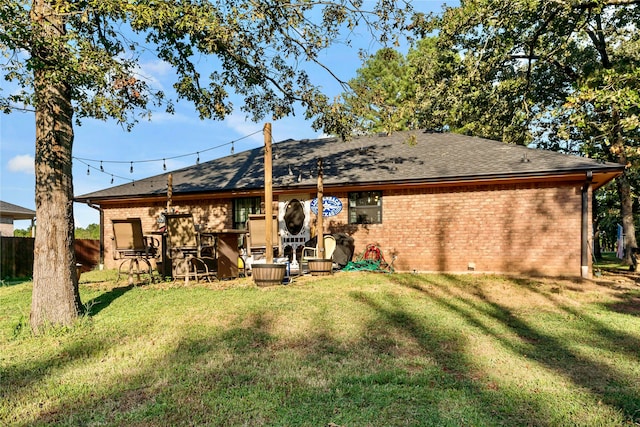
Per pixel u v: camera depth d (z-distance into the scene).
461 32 11.98
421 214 11.96
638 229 24.33
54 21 5.95
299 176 12.85
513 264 11.09
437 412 3.26
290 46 9.43
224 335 5.57
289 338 5.46
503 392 3.66
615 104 8.77
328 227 12.77
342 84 9.67
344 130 10.30
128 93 7.98
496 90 14.20
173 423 3.15
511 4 10.37
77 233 27.75
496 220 11.28
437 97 15.02
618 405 3.40
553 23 11.95
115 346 5.24
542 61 12.84
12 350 5.14
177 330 5.82
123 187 15.76
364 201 12.62
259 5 7.57
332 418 3.18
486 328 6.01
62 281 6.20
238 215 13.94
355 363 4.47
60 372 4.36
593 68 13.62
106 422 3.18
